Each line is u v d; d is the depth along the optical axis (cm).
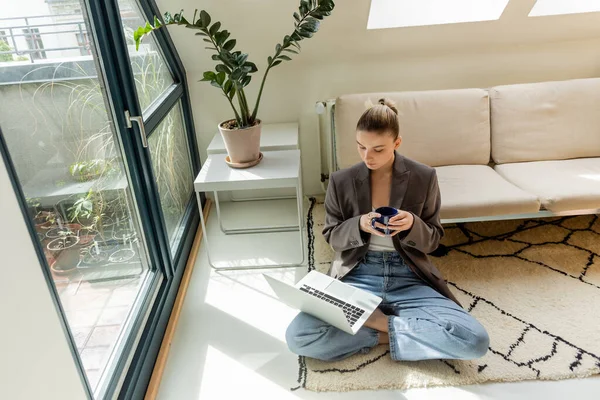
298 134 279
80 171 146
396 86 274
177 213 250
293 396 164
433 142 247
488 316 192
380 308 176
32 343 96
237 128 221
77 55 148
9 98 113
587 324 185
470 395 160
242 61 202
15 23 116
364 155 161
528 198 209
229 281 227
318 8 201
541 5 249
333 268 184
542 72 273
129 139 177
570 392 159
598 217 256
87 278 147
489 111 251
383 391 163
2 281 88
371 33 247
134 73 196
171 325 196
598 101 246
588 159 245
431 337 163
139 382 161
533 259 226
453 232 251
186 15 230
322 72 269
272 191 302
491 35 254
